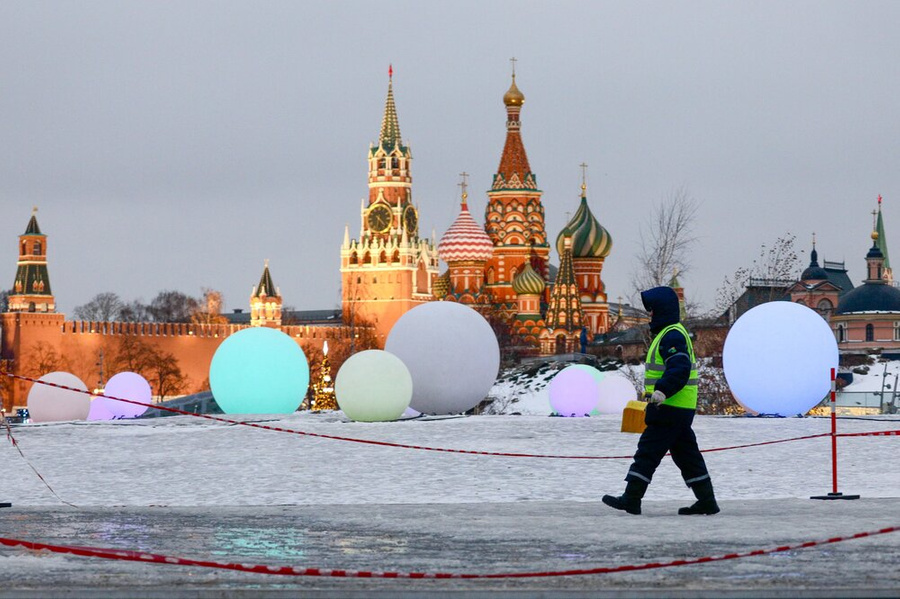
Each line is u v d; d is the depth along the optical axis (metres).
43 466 34.12
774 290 97.94
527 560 14.93
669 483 27.59
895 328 198.00
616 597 12.25
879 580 13.16
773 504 22.34
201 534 17.92
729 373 49.38
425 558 15.21
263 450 37.00
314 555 15.59
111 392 64.81
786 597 12.20
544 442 39.09
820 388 48.47
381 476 30.33
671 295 20.28
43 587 13.03
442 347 55.12
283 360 56.97
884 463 32.28
